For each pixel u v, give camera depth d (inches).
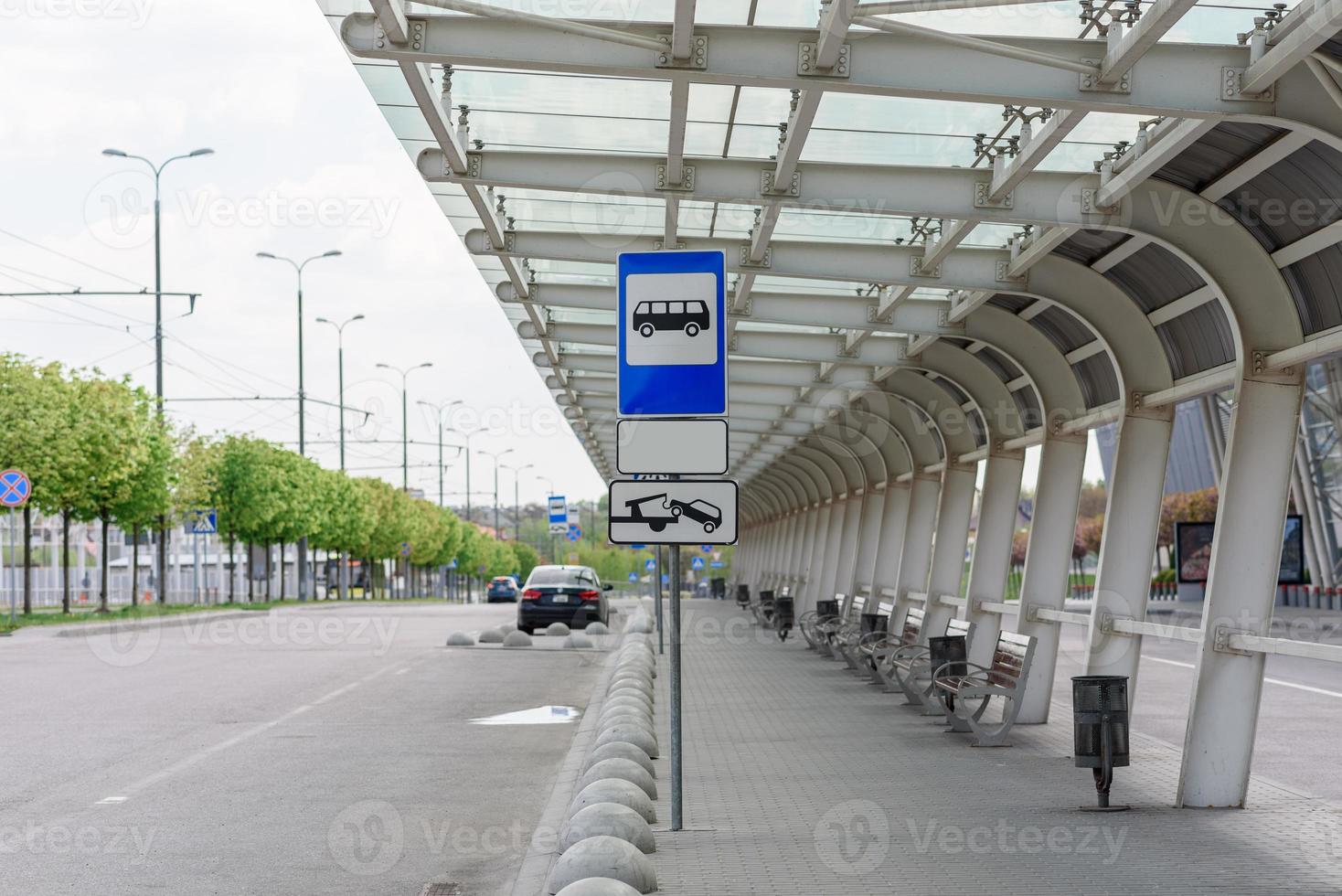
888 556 990.4
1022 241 460.1
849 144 396.8
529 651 1100.5
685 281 327.3
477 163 420.5
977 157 392.2
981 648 666.2
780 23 318.0
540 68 306.7
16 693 729.6
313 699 709.3
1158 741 520.7
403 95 378.6
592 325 712.4
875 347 675.4
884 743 514.3
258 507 2252.7
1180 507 2295.8
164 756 497.4
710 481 327.6
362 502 2886.3
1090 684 377.1
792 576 1673.2
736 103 369.1
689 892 272.8
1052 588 580.4
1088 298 476.7
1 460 1381.6
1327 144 292.0
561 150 427.5
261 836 352.2
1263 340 380.5
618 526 329.1
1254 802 386.3
